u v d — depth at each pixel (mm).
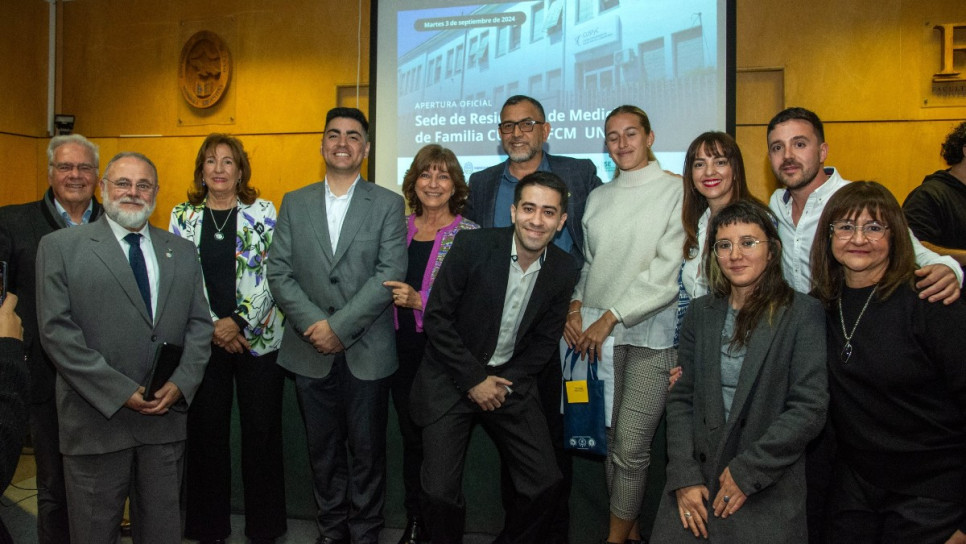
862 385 1639
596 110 4164
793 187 2107
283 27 5012
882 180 4238
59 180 2320
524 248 2023
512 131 2668
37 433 2273
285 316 2383
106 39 5348
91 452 1916
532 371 2111
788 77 4309
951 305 1547
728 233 1740
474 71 4324
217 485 2492
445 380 2115
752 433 1694
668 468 1840
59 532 2291
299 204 2424
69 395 1938
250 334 2463
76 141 2359
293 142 5027
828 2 4238
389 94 4430
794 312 1712
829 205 1711
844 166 4289
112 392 1896
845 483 1765
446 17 4348
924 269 1609
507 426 2078
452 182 2523
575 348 2314
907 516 1603
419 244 2566
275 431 2523
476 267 2057
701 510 1722
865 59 4215
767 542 1638
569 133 4207
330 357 2350
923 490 1591
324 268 2344
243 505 2832
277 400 2527
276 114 5051
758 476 1628
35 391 2240
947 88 4133
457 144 4352
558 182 1982
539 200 1944
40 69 5324
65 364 1871
